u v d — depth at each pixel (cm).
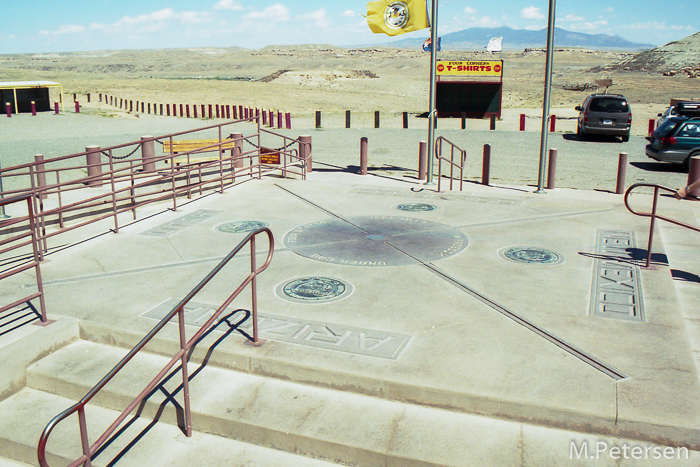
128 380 490
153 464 409
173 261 762
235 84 5809
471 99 3234
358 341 525
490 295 637
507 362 484
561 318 574
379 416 437
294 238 865
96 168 1202
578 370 469
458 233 891
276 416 438
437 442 405
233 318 577
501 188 1323
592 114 2186
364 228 920
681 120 1592
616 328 549
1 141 2050
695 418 399
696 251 835
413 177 1473
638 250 799
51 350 539
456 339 528
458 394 438
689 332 568
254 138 2206
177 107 3650
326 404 454
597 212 1034
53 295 643
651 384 445
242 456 419
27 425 454
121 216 1031
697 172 1191
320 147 2050
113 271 725
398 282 679
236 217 999
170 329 550
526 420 426
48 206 978
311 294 641
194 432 448
